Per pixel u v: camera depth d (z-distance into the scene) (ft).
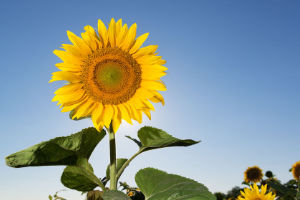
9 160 1.68
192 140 1.92
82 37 2.09
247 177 5.14
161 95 2.15
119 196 1.74
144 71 2.22
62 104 2.04
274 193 3.53
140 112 2.15
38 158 1.76
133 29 2.15
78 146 1.89
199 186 1.86
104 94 2.14
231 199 4.36
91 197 2.03
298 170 4.67
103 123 2.04
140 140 2.04
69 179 2.16
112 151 2.01
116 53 2.17
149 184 1.99
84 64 2.14
